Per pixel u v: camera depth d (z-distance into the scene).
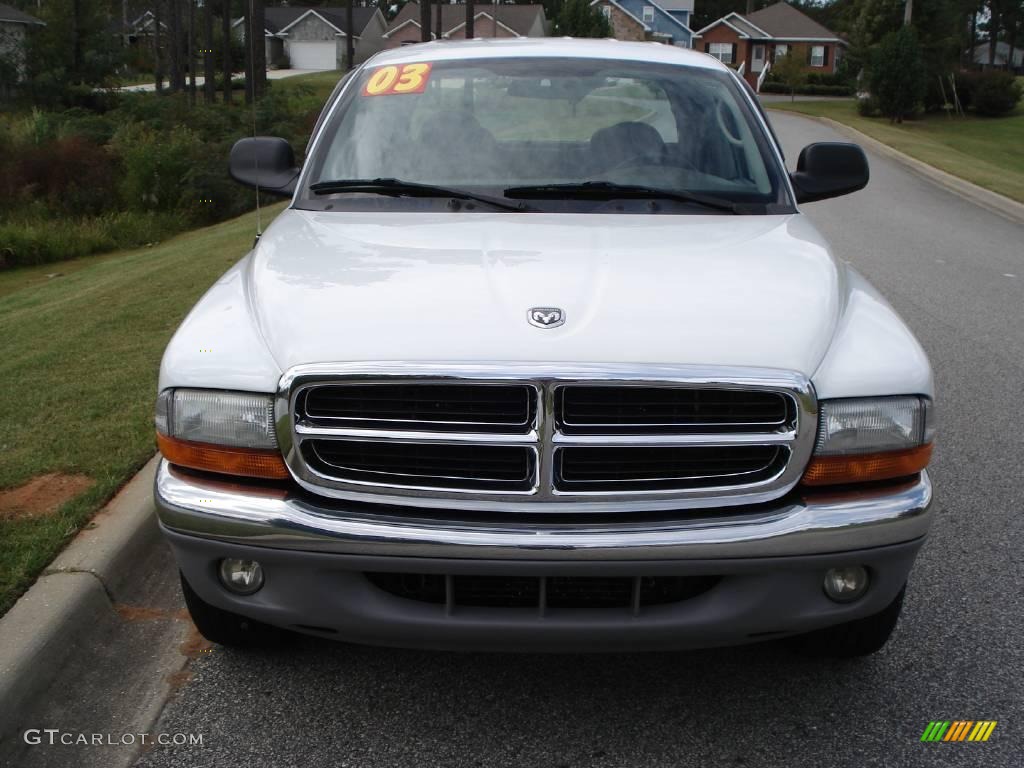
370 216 3.51
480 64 4.15
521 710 3.01
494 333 2.60
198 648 3.34
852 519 2.59
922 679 3.16
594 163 3.74
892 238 12.62
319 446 2.63
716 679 3.17
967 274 10.16
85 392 5.52
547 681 3.16
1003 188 18.00
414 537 2.53
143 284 9.00
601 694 3.09
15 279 16.58
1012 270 10.48
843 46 70.81
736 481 2.61
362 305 2.75
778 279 2.95
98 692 3.09
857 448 2.61
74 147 22.83
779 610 2.63
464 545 2.52
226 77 45.97
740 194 3.69
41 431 4.88
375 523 2.56
